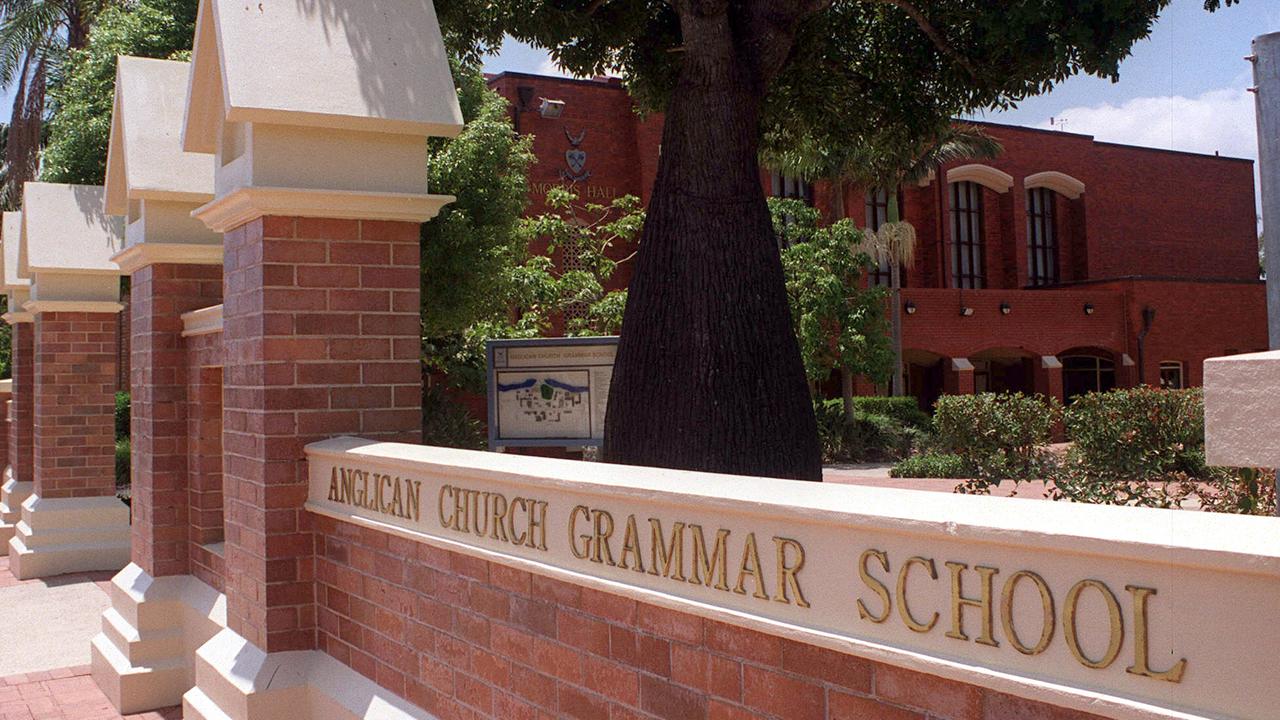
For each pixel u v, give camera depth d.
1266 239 4.30
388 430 5.73
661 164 7.42
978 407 12.34
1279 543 1.87
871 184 27.23
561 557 3.59
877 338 25.42
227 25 5.53
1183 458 10.83
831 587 2.65
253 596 5.71
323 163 5.59
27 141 23.89
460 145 15.84
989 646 2.29
